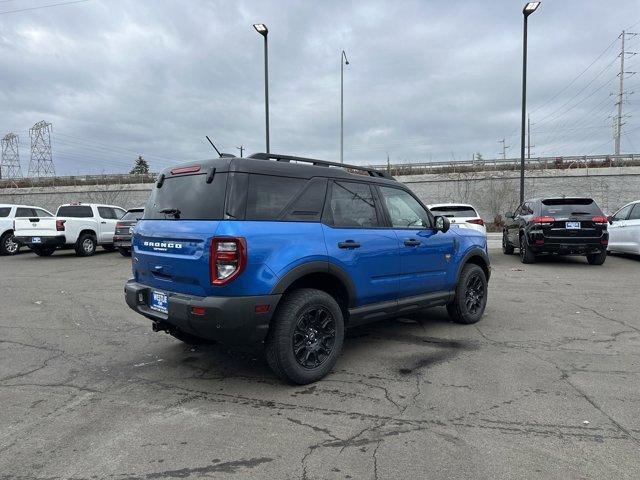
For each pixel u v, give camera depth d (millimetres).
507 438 3092
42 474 2717
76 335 5781
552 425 3268
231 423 3352
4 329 6086
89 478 2678
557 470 2711
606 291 8422
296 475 2689
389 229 4961
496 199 33750
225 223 3672
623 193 31812
